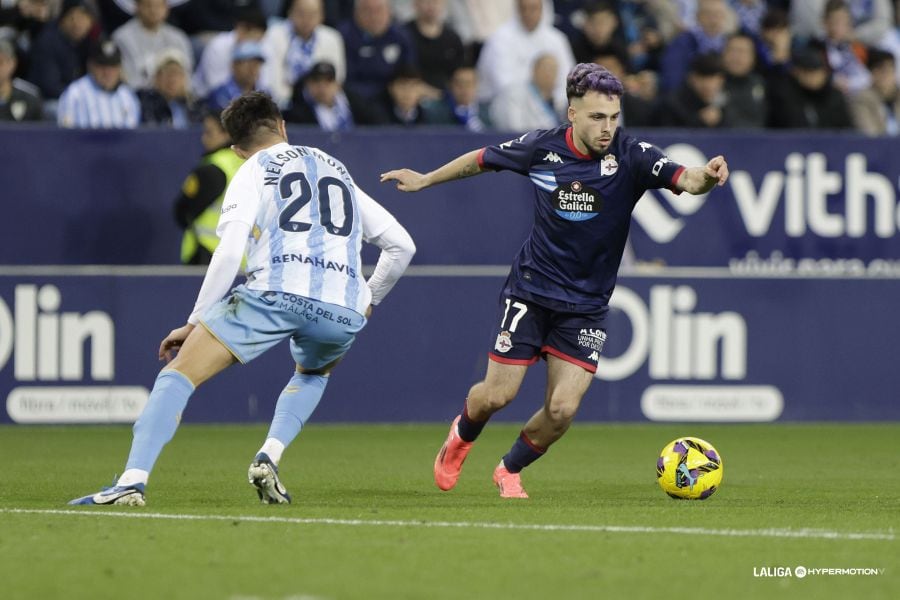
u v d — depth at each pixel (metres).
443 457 27.33
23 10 49.19
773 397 46.34
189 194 43.12
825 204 46.09
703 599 16.33
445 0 55.38
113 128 42.78
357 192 24.78
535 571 17.84
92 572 17.61
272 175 23.81
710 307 45.94
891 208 46.38
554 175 25.53
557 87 51.53
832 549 19.75
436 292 44.84
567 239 25.56
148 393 43.50
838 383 46.56
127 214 43.03
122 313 43.25
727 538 20.66
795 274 46.16
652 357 45.81
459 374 45.16
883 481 31.27
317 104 46.75
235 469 32.69
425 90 50.88
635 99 49.41
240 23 47.91
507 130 47.16
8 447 37.91
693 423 46.12
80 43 48.25
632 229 45.50
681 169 24.91
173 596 16.16
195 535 20.55
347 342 24.38
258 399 44.41
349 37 51.31
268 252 23.66
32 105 45.44
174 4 52.06
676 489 26.48
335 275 23.88
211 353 23.45
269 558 18.61
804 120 50.81
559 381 25.92
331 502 25.52
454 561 18.50
